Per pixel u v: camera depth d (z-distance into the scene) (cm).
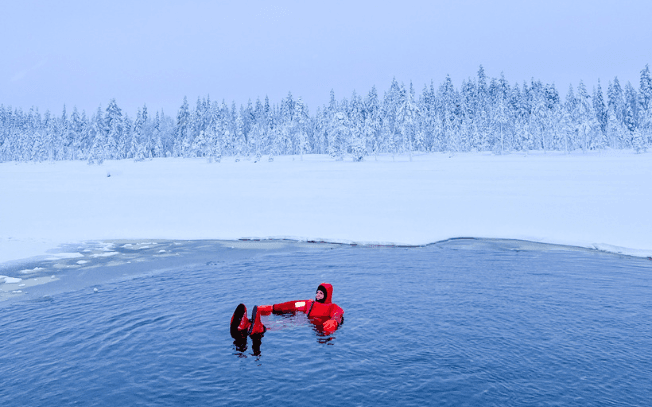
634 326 826
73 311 954
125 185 4888
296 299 1027
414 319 870
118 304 1001
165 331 820
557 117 10069
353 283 1165
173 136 13438
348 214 2667
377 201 3206
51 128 13975
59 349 741
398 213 2673
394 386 604
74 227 2327
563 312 909
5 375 647
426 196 3409
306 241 1950
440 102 11662
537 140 10550
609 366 661
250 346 746
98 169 8212
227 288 1132
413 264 1415
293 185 4516
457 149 10556
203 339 779
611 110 10756
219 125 9919
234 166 7788
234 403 561
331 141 9369
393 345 745
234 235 2070
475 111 11969
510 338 771
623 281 1173
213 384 613
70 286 1190
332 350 727
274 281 1201
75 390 601
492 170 5503
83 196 3778
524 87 12200
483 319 868
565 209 2612
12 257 1611
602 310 920
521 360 682
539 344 743
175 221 2491
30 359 702
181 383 618
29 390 602
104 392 595
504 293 1054
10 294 1116
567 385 605
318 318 888
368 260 1490
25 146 13562
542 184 3953
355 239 1917
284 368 662
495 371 646
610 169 5088
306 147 11431
